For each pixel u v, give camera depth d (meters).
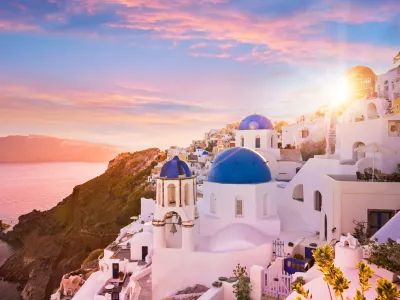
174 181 21.95
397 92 30.11
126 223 63.72
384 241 14.90
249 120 38.41
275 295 16.48
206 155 71.44
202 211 27.03
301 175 27.38
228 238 22.31
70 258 55.84
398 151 21.88
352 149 25.08
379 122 22.77
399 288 10.66
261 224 23.75
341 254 12.50
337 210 19.97
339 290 8.42
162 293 22.03
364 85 38.38
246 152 25.47
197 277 21.50
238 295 16.83
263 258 20.83
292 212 27.94
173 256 21.92
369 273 8.29
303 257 20.31
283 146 58.84
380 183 19.33
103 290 27.34
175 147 89.25
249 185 23.67
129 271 29.02
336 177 23.08
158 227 22.12
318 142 52.69
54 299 31.95
